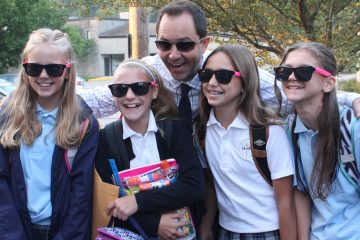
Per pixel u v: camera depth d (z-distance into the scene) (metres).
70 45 3.04
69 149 2.87
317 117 2.78
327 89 2.76
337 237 2.72
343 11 5.15
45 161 2.87
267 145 2.85
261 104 2.96
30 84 2.96
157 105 3.06
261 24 5.32
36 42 2.92
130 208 2.77
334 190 2.74
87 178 2.85
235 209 2.93
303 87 2.75
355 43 4.95
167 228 2.83
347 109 2.77
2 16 26.33
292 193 2.90
